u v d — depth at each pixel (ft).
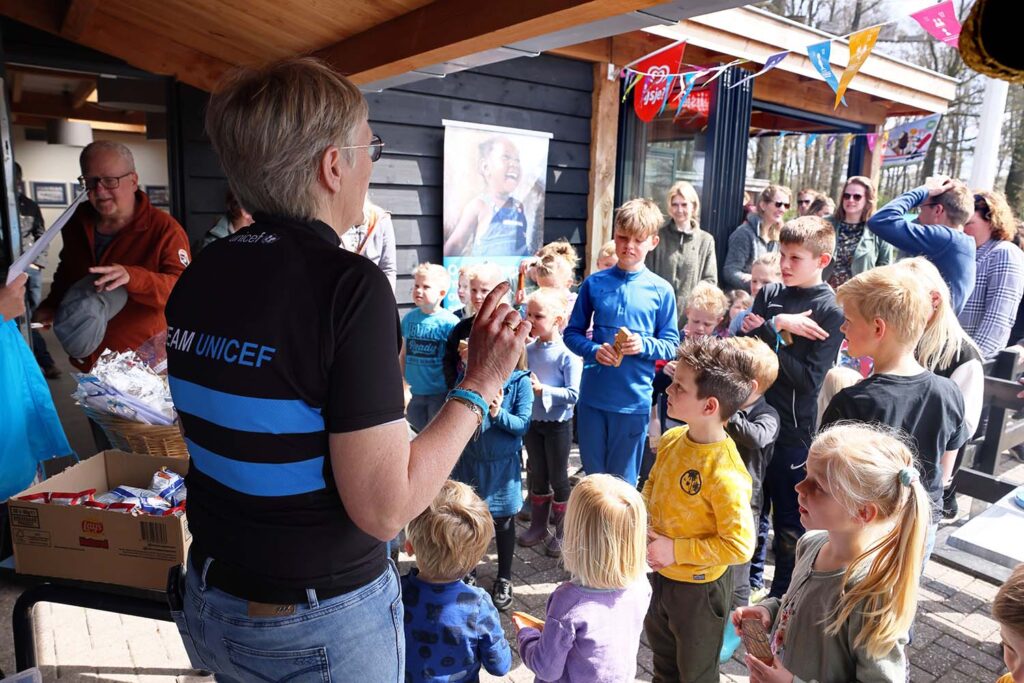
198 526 3.57
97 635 8.55
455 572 6.14
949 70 52.37
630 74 18.95
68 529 5.97
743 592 9.01
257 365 3.15
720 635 6.91
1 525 6.61
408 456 3.30
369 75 9.10
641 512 5.87
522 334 3.65
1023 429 11.98
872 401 7.17
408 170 16.40
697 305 12.52
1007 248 12.41
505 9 6.48
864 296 7.38
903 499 4.73
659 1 5.46
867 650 4.62
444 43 7.34
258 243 3.36
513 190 17.90
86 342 9.50
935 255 11.05
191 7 10.22
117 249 10.52
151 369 8.20
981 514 7.32
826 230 9.79
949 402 7.22
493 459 9.37
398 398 3.26
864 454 4.92
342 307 3.15
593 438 11.07
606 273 11.34
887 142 28.25
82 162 10.18
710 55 19.01
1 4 13.46
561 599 5.93
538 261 12.78
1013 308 12.53
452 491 6.40
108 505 5.99
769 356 8.34
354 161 3.54
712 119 19.16
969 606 10.12
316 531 3.30
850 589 4.78
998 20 2.96
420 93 16.25
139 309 10.35
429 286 12.24
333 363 3.14
